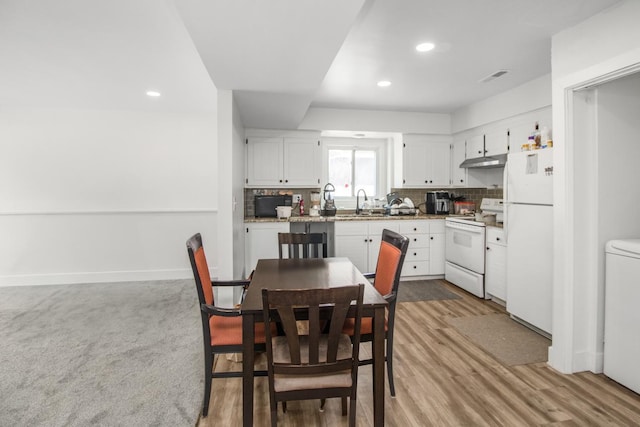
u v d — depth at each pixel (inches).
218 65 91.9
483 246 143.1
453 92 147.0
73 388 79.0
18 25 84.2
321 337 70.7
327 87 139.9
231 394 77.6
